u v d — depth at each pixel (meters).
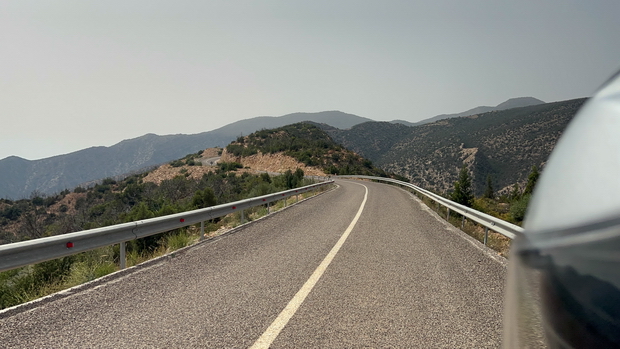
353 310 4.93
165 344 3.92
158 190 49.09
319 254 8.34
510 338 1.26
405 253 8.48
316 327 4.37
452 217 16.02
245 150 127.12
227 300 5.34
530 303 1.12
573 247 0.95
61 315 4.79
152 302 5.28
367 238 10.28
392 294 5.60
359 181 56.38
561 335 0.96
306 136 150.25
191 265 7.47
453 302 5.27
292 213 16.31
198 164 126.38
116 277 6.63
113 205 41.16
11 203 73.12
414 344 3.94
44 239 5.71
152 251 11.76
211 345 3.89
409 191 33.25
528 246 1.15
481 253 8.59
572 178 1.07
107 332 4.24
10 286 7.04
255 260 7.84
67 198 87.06
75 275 7.09
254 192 30.95
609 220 0.87
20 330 4.32
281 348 3.83
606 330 0.82
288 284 6.10
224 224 15.29
